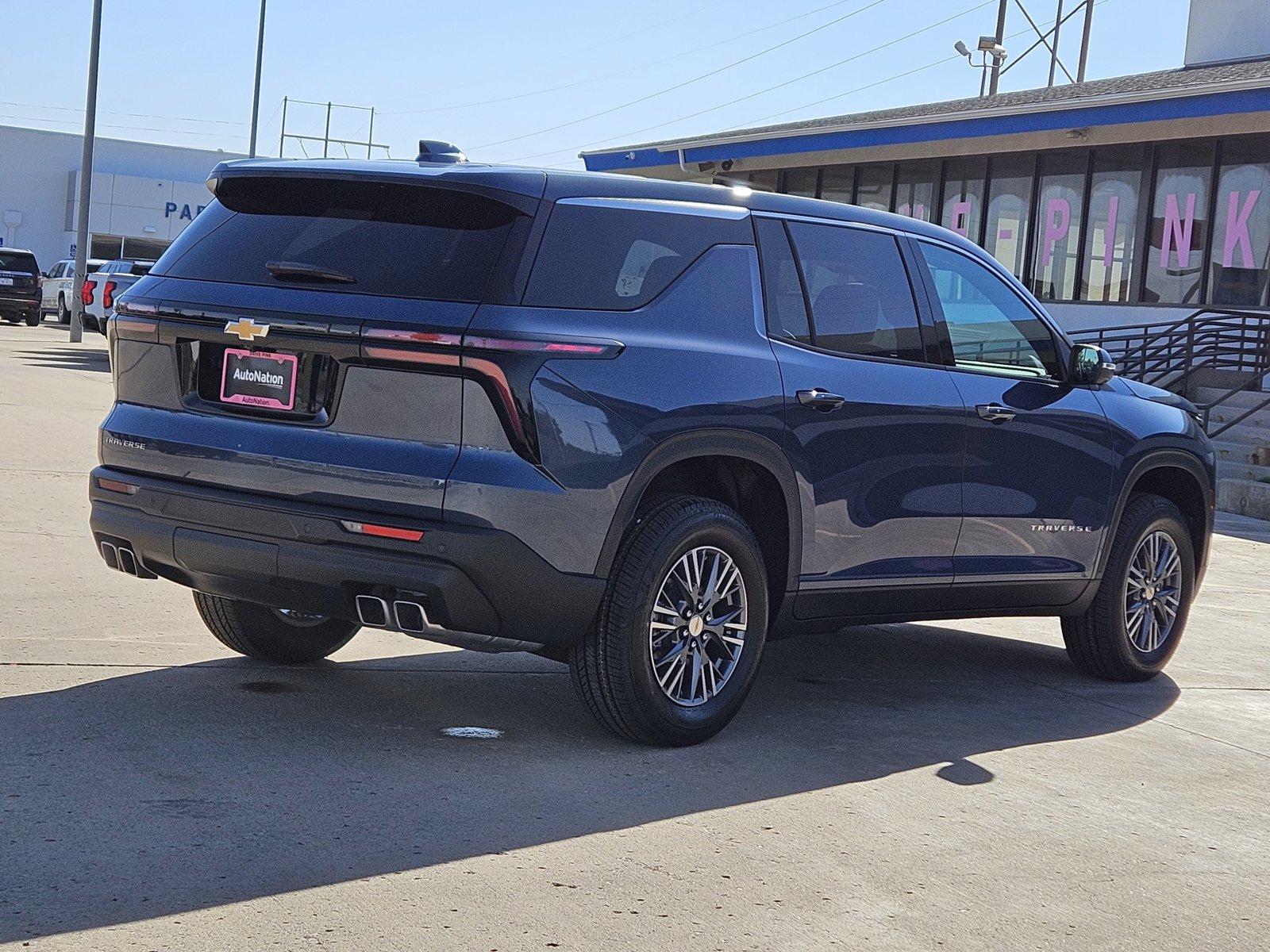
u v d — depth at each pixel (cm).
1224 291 2034
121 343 486
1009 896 376
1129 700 627
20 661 531
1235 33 2475
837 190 2720
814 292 525
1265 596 945
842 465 520
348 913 330
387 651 610
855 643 715
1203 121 2031
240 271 467
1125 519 648
